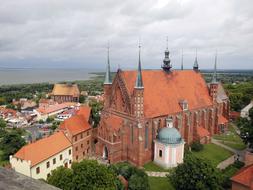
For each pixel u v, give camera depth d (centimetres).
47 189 848
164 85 8431
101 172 4631
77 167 4728
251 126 7531
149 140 7544
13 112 17450
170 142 7181
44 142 6869
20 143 8825
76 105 19312
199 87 9738
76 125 8156
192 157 5378
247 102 15438
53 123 14612
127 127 7462
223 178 5541
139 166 7194
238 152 8469
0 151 9119
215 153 8369
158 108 7762
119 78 7631
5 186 798
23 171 6100
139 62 6925
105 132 7725
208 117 9775
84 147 8419
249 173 5000
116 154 7500
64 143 7400
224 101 11112
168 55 8750
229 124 12281
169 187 6134
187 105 8512
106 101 8300
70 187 4450
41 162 6400
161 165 7375
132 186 5412
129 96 7300
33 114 16625
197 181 4931
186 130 8606
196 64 10319
